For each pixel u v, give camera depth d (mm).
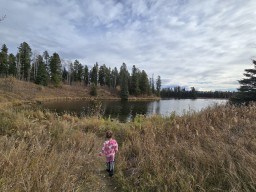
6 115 8227
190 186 3898
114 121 11719
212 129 6738
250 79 25766
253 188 3545
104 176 5207
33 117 10023
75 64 99250
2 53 65250
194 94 128625
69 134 7320
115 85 102062
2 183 3188
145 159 5496
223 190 3764
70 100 58406
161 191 4125
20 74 77062
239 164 4117
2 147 4438
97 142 7426
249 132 6133
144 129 8766
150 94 94750
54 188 3492
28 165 3918
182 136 6984
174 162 4941
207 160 4668
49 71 79000
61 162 4465
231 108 10133
